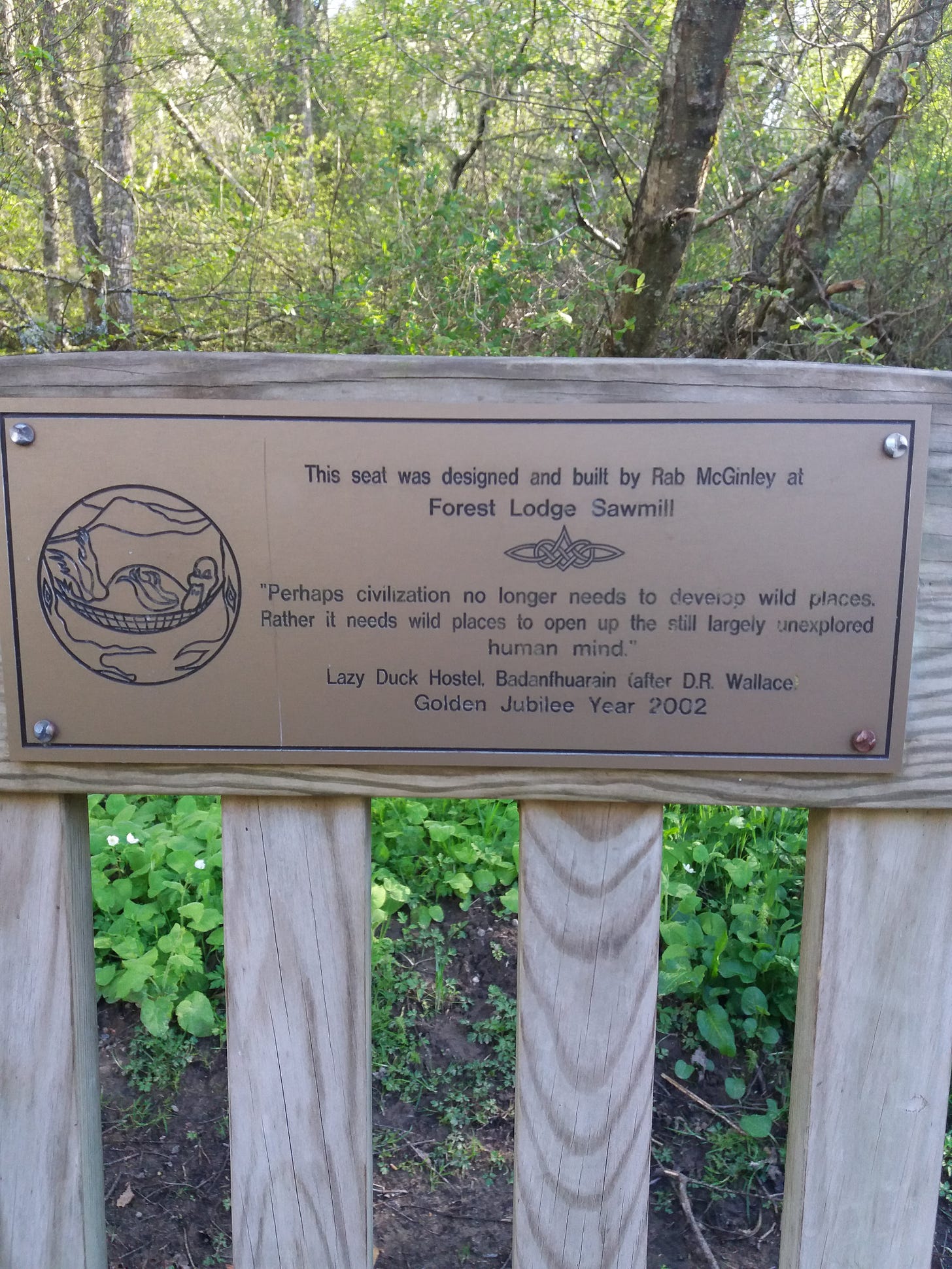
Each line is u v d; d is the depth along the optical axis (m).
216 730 1.16
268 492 1.12
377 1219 1.77
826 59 6.01
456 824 2.56
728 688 1.14
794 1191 1.26
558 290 5.20
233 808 1.20
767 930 2.16
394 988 2.19
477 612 1.13
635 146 6.32
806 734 1.14
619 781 1.16
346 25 7.76
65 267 7.41
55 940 1.22
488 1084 2.02
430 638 1.14
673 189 4.66
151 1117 1.93
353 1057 1.23
